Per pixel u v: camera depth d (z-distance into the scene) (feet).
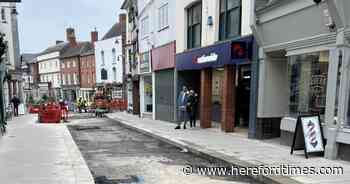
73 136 43.42
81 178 19.53
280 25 28.37
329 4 21.83
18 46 97.30
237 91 43.45
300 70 28.07
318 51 24.98
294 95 29.04
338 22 21.94
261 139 32.14
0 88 45.27
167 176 21.42
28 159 24.68
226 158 24.20
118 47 133.39
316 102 25.95
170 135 38.27
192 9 49.47
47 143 32.55
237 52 33.17
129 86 97.09
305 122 23.91
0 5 80.48
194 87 54.39
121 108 107.34
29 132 42.19
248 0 33.32
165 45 57.93
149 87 74.74
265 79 31.55
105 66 144.05
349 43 21.93
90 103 114.52
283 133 29.37
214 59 39.24
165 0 57.67
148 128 47.60
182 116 48.39
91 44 166.71
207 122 44.24
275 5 28.09
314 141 23.61
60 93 189.88
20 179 19.25
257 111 32.58
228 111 38.22
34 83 177.47
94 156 28.78
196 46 48.39
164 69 59.82
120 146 34.45
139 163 25.54
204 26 43.68
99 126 58.13
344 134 21.95
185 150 30.81
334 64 22.74
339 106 22.52
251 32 33.04
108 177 21.35
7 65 79.77
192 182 19.89
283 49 29.09
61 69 188.34
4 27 85.87
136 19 83.97
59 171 21.15
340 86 22.44
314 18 24.32
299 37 26.53
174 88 54.80
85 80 164.45
